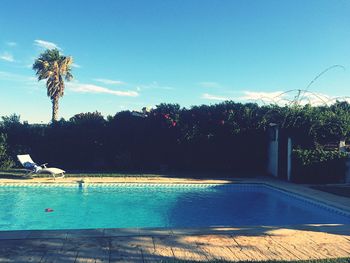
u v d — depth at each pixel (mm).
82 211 13219
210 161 23000
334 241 7164
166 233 7453
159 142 23188
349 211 11422
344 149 19234
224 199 15828
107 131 23656
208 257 6137
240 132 22172
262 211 13633
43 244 6586
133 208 13859
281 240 7176
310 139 18953
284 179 20094
